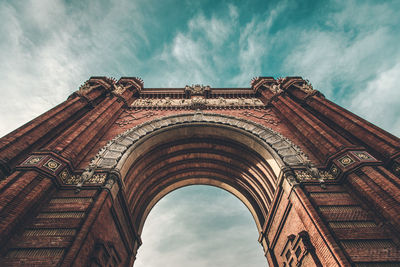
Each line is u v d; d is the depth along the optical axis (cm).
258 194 2250
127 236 1720
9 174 1243
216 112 2339
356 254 996
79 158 1516
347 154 1395
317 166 1501
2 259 943
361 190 1202
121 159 1567
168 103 2544
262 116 2283
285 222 1565
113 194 1363
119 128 2016
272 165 1681
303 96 2353
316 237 1134
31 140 1438
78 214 1159
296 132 1914
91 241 1091
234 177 2464
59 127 1805
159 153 2155
